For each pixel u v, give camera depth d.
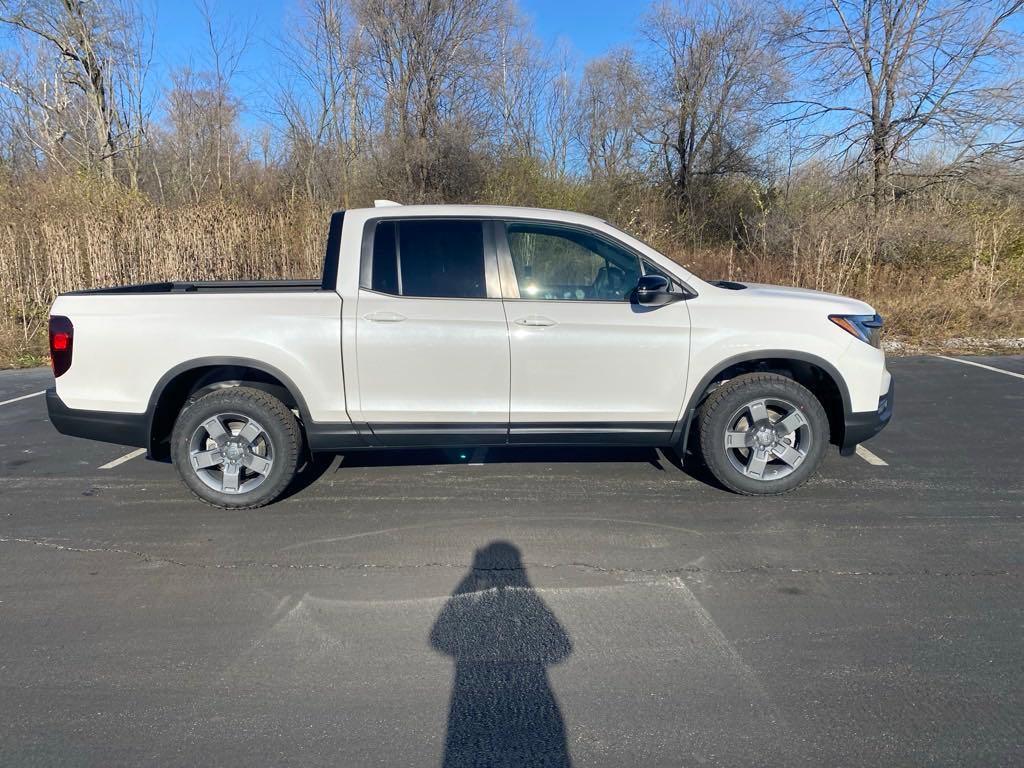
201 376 4.45
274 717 2.49
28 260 11.79
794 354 4.30
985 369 8.97
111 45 21.94
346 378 4.19
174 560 3.71
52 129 22.55
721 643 2.92
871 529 4.01
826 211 14.60
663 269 4.36
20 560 3.72
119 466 5.28
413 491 4.66
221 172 23.52
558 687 2.64
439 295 4.22
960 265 13.19
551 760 2.28
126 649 2.91
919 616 3.10
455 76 19.86
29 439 6.03
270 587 3.42
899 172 15.61
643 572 3.53
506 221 4.32
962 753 2.28
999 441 5.73
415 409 4.25
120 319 4.17
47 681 2.70
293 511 4.34
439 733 2.41
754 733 2.38
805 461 4.43
